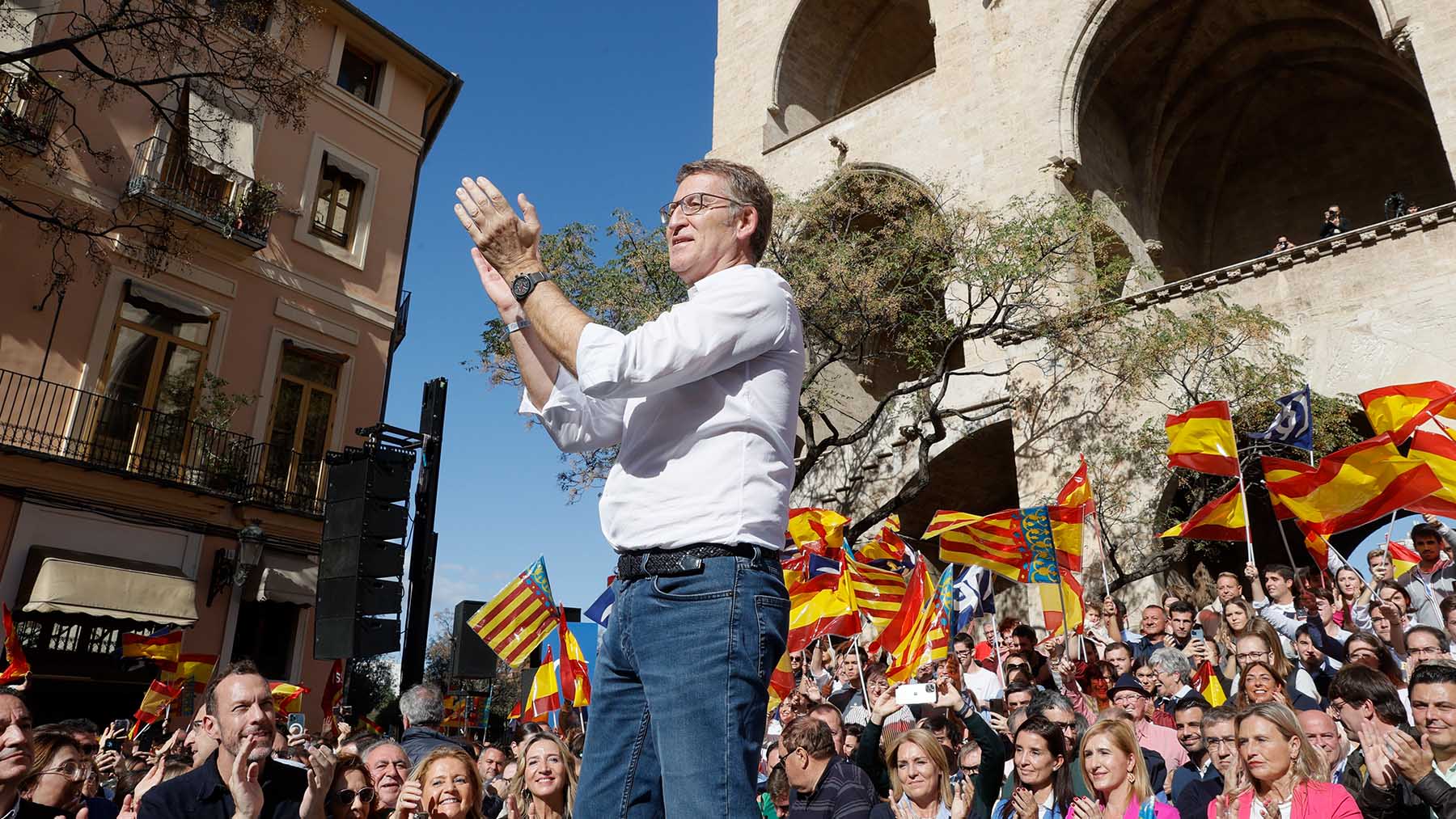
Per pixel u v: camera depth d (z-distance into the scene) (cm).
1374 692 636
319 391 2214
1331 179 3144
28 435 1755
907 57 3750
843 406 3092
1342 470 1205
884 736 901
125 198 1925
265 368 2114
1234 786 577
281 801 493
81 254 1878
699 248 228
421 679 1134
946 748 903
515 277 217
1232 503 1302
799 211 2362
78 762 591
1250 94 3136
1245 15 2859
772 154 3341
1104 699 1048
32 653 1695
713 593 189
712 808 174
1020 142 2738
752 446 200
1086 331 2184
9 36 1803
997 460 2759
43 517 1747
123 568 1789
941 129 2945
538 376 231
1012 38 2864
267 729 465
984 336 2391
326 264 2283
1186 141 3200
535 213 224
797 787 701
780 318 209
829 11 3509
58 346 1825
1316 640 981
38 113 1817
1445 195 2931
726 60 3638
